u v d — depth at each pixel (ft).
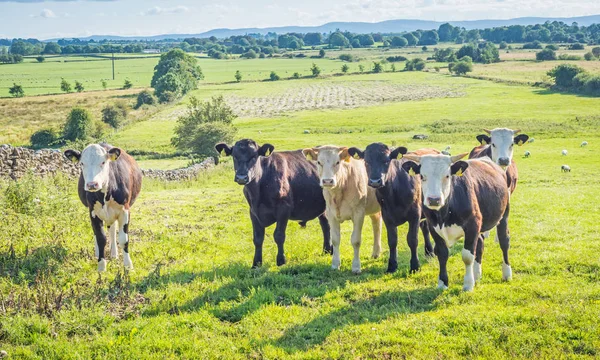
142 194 76.28
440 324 27.76
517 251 41.16
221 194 75.97
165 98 363.56
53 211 50.49
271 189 38.91
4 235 42.39
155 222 53.36
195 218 56.59
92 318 29.43
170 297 32.65
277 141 185.37
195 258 41.52
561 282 33.27
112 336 27.81
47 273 35.65
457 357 24.71
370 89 403.54
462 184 31.81
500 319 27.73
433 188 30.58
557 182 88.12
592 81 305.12
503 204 34.42
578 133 174.81
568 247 41.39
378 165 34.83
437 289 32.91
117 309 31.37
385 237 48.60
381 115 252.42
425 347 25.71
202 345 26.86
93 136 221.25
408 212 36.50
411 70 570.46
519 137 46.68
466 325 27.53
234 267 38.70
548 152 137.90
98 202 36.99
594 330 25.95
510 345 25.44
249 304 31.37
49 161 78.02
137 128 248.32
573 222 51.47
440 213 31.71
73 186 71.77
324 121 241.55
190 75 451.94
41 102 365.61
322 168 35.68
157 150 178.50
